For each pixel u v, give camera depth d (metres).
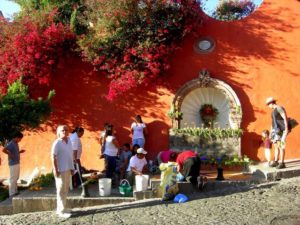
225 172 11.66
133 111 13.27
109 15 12.59
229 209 8.30
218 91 13.17
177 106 12.96
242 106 12.89
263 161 12.54
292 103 12.84
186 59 13.21
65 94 13.57
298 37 12.96
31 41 12.59
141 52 12.61
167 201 9.25
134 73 12.71
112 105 13.37
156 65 12.70
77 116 13.48
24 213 9.25
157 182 9.99
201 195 9.59
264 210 8.10
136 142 12.62
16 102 11.28
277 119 10.84
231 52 13.12
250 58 13.04
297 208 8.12
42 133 13.61
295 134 12.73
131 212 8.52
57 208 8.62
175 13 12.62
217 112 13.20
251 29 13.14
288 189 9.42
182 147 12.73
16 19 13.41
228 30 13.20
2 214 9.47
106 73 13.35
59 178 8.47
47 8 13.54
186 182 9.77
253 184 10.09
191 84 12.94
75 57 13.52
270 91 12.90
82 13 13.59
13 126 11.26
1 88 12.68
